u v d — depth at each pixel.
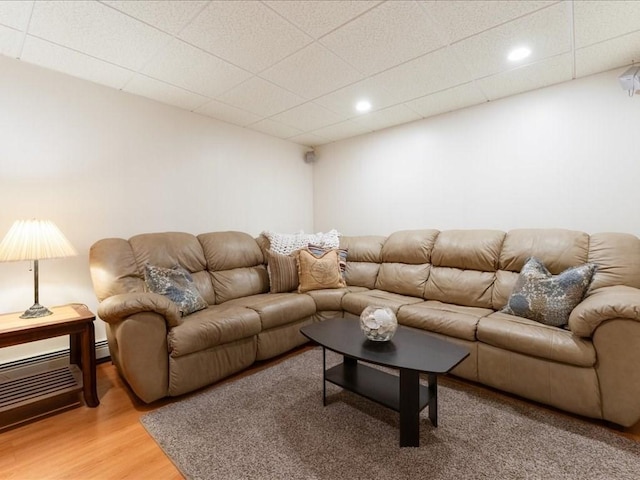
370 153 3.90
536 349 1.80
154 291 2.25
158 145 2.94
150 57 2.18
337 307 2.94
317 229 4.53
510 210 2.87
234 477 1.34
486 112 2.98
